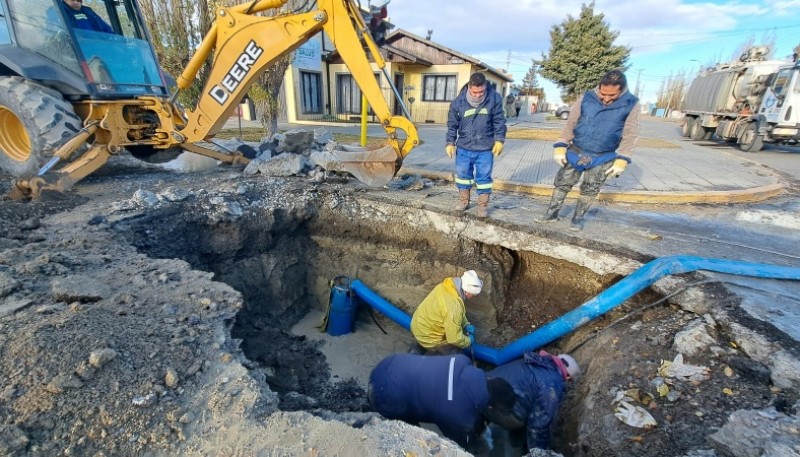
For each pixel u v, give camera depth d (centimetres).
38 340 229
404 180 632
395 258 534
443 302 411
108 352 223
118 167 679
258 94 920
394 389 321
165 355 238
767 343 264
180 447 189
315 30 505
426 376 314
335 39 504
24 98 498
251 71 535
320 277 573
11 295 276
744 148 1216
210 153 679
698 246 419
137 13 606
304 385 416
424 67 1855
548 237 439
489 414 327
